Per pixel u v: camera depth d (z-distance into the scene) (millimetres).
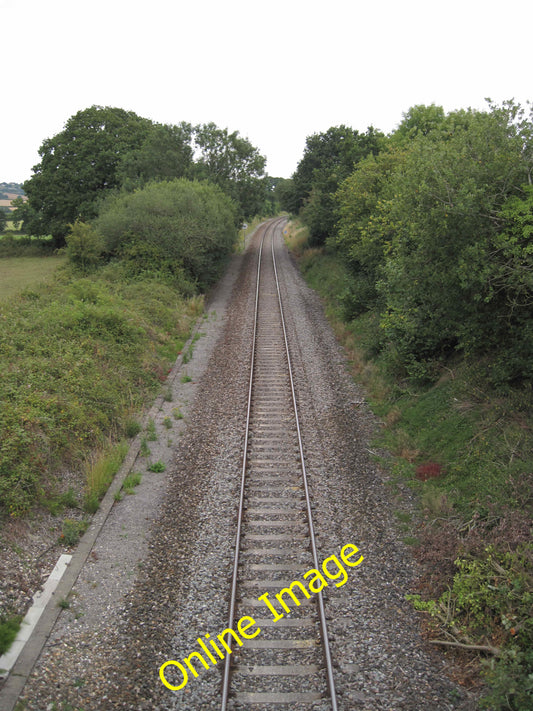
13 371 13398
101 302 21375
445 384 14172
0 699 6188
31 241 57250
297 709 6098
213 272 32594
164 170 43875
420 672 6602
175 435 13547
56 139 49500
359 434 13461
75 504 10297
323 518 9766
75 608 7750
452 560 8289
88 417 12961
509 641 6770
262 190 51312
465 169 10305
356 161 34656
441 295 12008
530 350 11289
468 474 10727
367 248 21516
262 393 15836
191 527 9594
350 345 20234
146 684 6461
